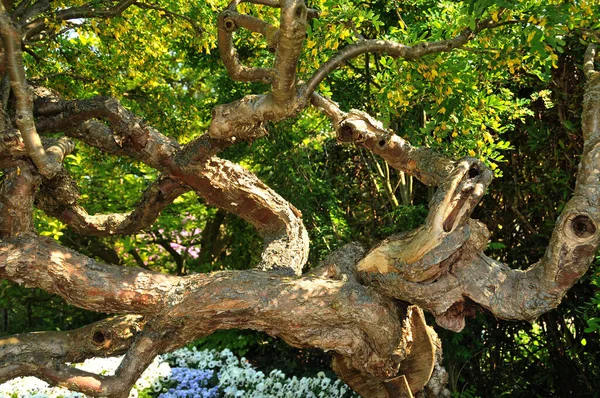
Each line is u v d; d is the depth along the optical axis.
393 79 3.32
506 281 2.78
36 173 2.90
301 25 2.31
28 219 2.94
